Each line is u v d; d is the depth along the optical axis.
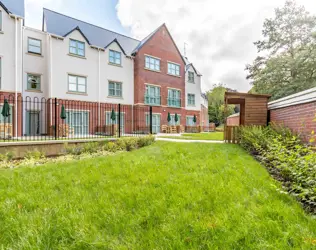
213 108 39.12
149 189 2.64
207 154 5.13
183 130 18.84
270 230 1.65
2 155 4.81
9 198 2.42
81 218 1.89
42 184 2.93
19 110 10.59
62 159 5.13
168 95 18.69
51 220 1.86
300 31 17.59
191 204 2.17
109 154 5.69
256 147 5.00
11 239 1.62
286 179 2.95
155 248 1.48
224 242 1.52
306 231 1.62
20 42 10.89
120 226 1.77
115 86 15.70
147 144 7.38
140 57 16.70
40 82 12.64
